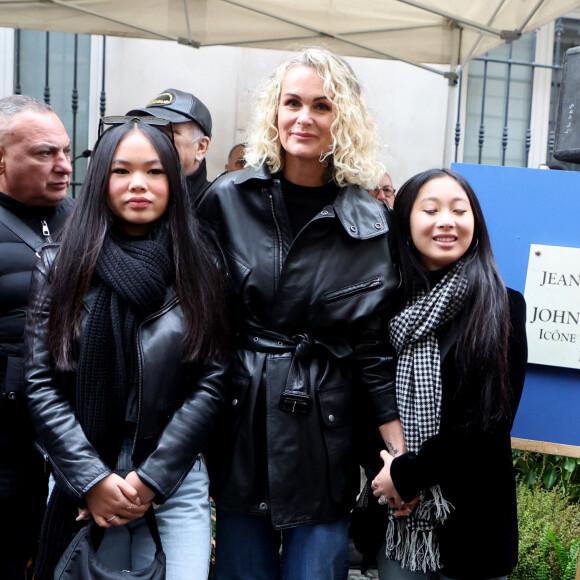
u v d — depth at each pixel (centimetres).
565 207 268
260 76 510
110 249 209
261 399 221
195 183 330
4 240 245
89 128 521
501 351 213
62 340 204
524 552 315
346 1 381
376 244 226
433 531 221
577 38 579
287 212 228
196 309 210
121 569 211
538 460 396
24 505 245
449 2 345
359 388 229
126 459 209
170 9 398
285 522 217
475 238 226
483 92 552
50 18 408
